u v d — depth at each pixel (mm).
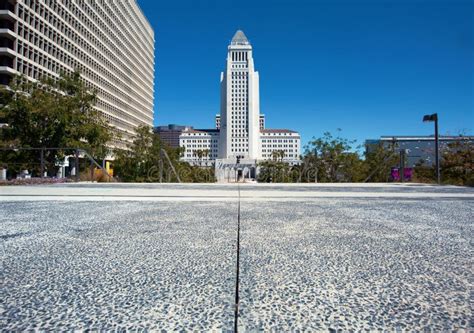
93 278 1849
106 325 1287
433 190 10047
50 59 47688
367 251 2480
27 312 1403
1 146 23109
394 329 1271
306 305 1490
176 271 1981
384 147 26500
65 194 7914
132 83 89438
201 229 3375
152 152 28297
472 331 1251
